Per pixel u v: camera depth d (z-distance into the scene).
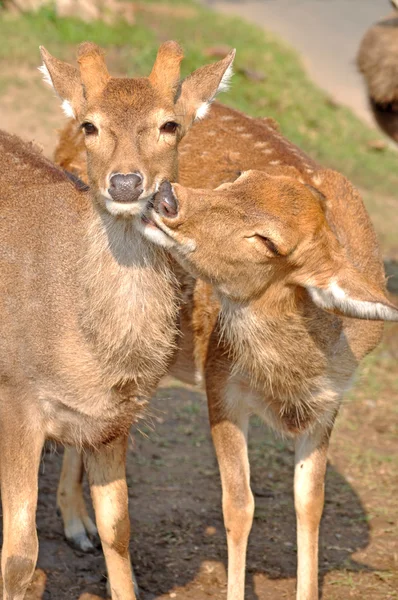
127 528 8.78
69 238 8.19
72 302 8.00
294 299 8.06
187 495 11.55
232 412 9.08
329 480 12.12
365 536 10.97
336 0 54.75
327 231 7.87
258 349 8.35
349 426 13.59
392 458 12.70
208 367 9.16
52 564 10.05
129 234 7.83
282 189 7.79
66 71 8.38
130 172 7.34
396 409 14.15
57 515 10.98
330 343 8.45
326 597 9.77
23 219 8.46
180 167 10.27
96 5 31.36
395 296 17.88
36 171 9.03
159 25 36.50
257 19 47.31
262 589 9.90
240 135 10.48
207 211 7.55
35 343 8.03
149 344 8.07
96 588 9.73
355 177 25.91
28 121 21.41
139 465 12.15
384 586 9.99
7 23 27.62
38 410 8.17
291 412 8.84
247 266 7.76
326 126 29.36
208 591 9.77
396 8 18.36
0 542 9.90
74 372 8.03
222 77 8.52
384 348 16.09
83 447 8.61
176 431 13.07
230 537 9.08
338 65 38.81
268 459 12.59
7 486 8.11
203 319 9.28
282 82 32.03
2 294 8.16
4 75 23.95
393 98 17.81
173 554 10.37
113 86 7.80
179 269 8.95
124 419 8.42
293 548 10.67
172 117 7.70
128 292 7.91
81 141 11.01
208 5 49.25
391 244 20.73
